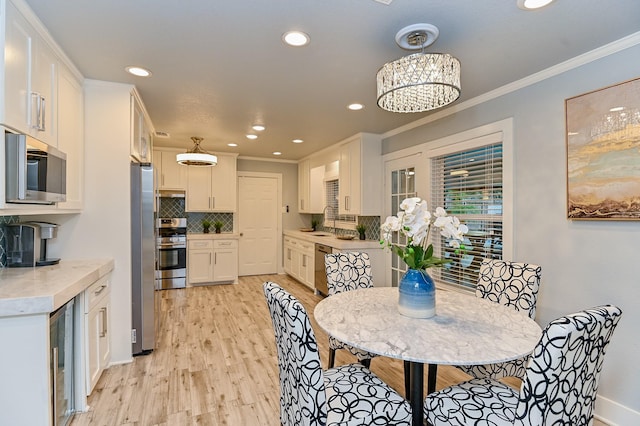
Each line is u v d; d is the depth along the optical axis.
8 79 1.53
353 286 2.63
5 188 1.56
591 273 2.09
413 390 1.55
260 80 2.56
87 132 2.59
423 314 1.69
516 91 2.56
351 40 1.96
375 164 4.32
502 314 1.77
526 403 1.09
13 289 1.65
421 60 1.67
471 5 1.61
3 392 1.52
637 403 1.89
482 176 2.90
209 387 2.36
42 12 1.70
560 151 2.26
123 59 2.23
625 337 1.94
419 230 1.68
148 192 2.83
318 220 6.39
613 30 1.83
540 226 2.39
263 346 3.08
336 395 1.44
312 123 3.78
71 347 2.00
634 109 1.86
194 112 3.37
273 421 1.99
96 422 1.95
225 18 1.75
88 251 2.62
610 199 1.96
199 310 4.18
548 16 1.70
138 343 2.84
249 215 6.36
